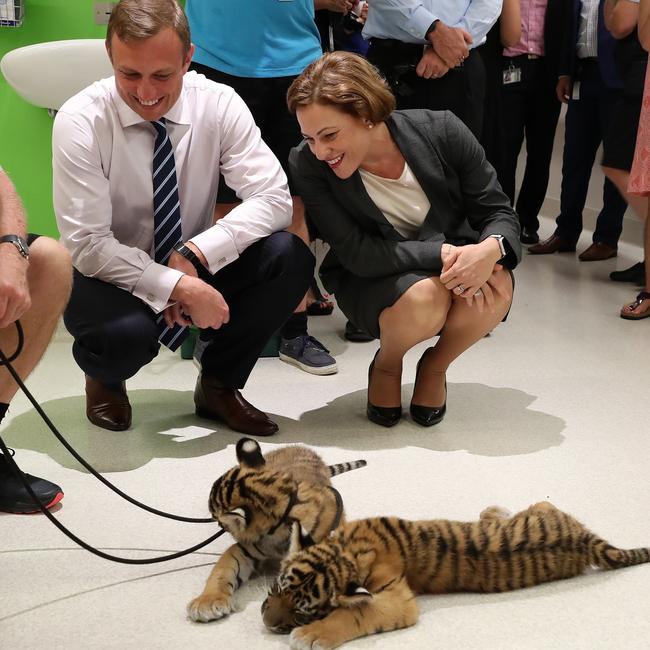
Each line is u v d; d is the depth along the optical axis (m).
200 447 2.69
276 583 1.77
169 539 2.15
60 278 2.17
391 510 2.28
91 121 2.57
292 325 3.45
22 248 2.01
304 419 2.94
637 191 4.02
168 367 3.49
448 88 3.71
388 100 2.55
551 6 5.20
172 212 2.68
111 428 2.80
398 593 1.75
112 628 1.79
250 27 3.40
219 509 1.90
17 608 1.86
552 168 6.74
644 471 2.53
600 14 4.89
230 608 1.83
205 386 2.86
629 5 4.30
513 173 5.58
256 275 2.71
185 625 1.80
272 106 3.56
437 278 2.69
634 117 4.47
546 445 2.71
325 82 2.47
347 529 1.80
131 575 1.99
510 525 1.89
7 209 2.04
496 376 3.36
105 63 3.70
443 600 1.87
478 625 1.78
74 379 3.29
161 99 2.48
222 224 2.66
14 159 4.29
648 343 3.77
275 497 1.89
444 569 1.83
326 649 1.64
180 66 2.44
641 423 2.89
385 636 1.74
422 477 2.48
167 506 2.31
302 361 3.43
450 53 3.61
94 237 2.57
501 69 5.24
